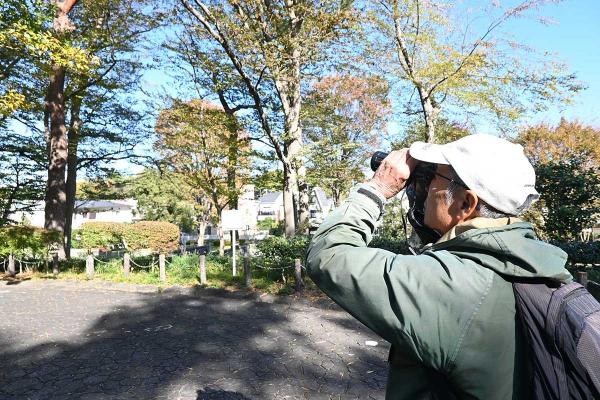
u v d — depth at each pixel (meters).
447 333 0.78
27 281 9.91
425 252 0.92
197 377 4.09
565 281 0.82
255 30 8.53
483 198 0.87
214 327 5.80
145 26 12.33
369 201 0.98
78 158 15.28
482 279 0.80
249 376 4.09
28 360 4.64
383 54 10.34
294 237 9.24
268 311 6.66
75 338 5.43
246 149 12.30
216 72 10.06
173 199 27.95
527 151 17.53
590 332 0.74
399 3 9.88
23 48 8.12
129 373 4.22
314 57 9.39
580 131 17.44
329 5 8.83
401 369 0.92
